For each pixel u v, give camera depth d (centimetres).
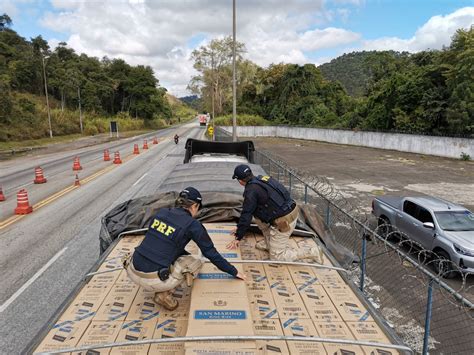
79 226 1045
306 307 324
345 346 269
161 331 287
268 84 7200
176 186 673
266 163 1786
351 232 1042
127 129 7625
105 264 411
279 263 406
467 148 2692
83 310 317
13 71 5944
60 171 2100
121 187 1606
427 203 964
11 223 1073
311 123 5719
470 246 793
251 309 317
